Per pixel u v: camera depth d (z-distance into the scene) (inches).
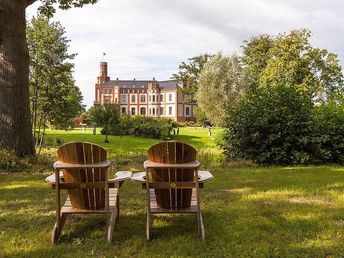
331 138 515.5
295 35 1694.1
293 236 188.1
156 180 189.5
